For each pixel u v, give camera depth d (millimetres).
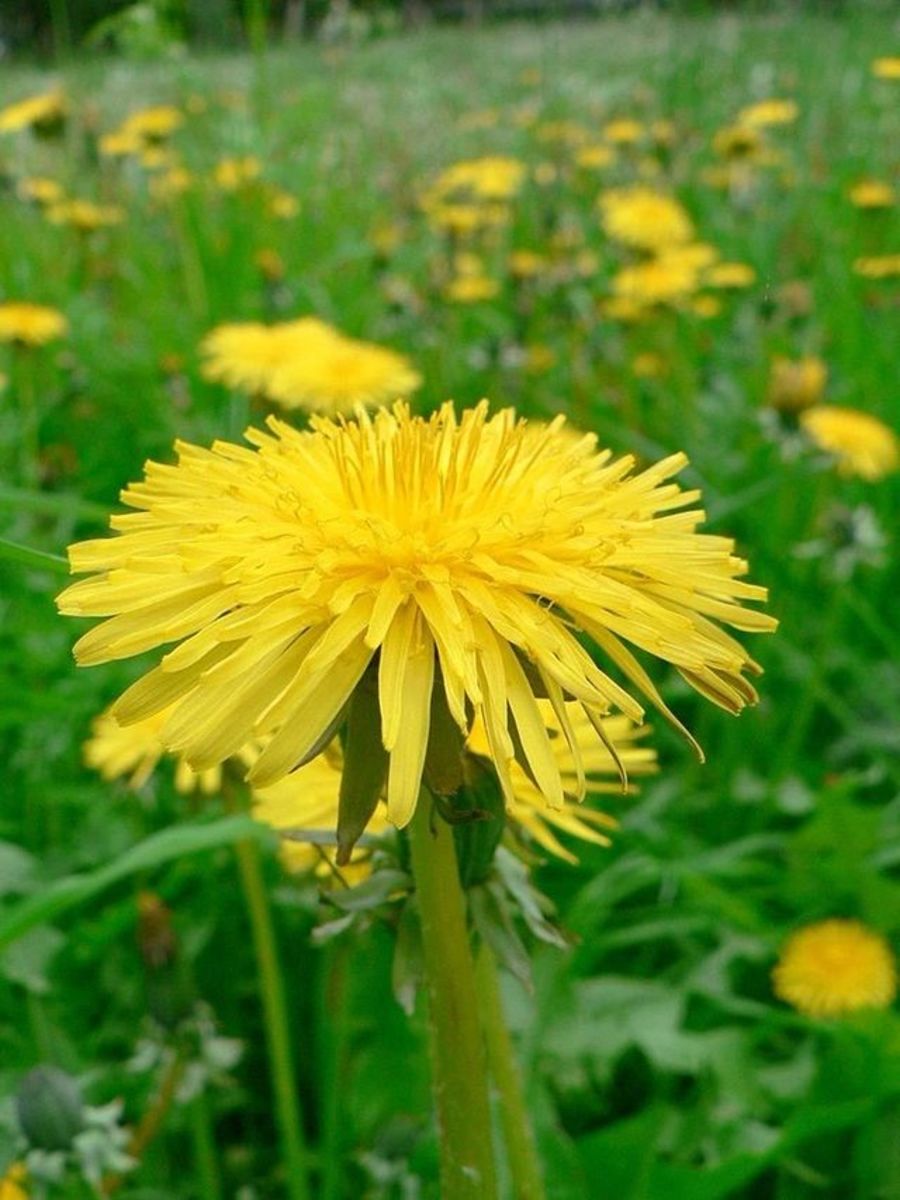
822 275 642
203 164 752
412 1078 257
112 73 1003
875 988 265
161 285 637
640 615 133
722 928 302
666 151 811
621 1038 262
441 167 903
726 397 507
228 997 295
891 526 439
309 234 712
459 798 141
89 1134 200
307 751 120
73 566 139
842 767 379
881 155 827
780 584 394
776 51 999
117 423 516
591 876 323
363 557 134
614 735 177
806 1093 262
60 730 344
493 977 176
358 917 150
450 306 583
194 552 134
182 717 123
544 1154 232
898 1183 243
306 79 919
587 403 511
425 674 126
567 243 672
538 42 1143
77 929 289
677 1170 227
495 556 139
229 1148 271
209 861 298
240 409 438
